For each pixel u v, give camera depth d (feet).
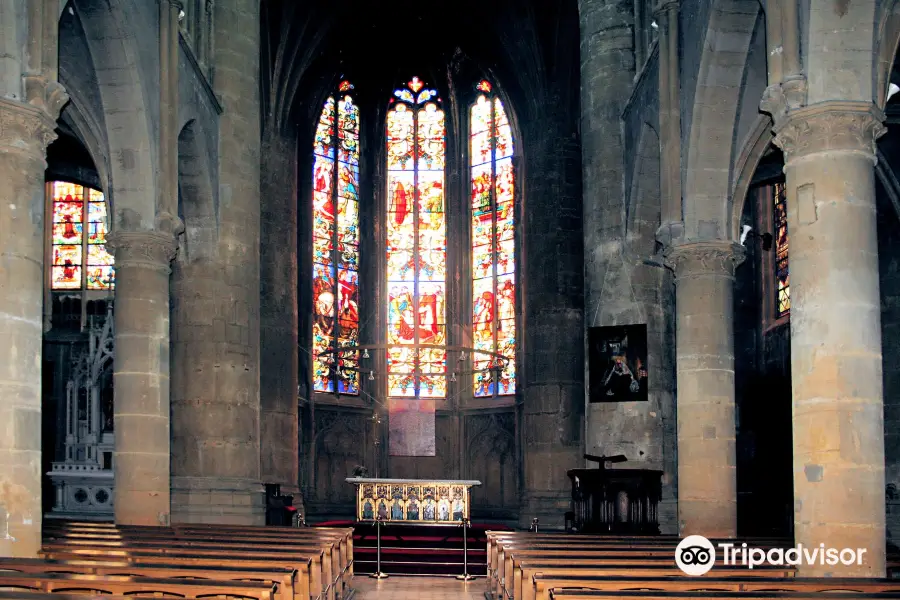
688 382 61.82
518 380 124.16
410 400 129.18
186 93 71.67
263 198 112.88
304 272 123.54
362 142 134.10
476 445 128.57
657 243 76.95
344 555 59.36
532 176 116.16
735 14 56.24
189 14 76.74
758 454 89.56
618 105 80.02
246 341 80.23
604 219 79.25
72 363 110.32
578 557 43.57
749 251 95.35
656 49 68.28
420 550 81.97
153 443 62.75
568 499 109.29
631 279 77.20
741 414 91.50
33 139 44.73
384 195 134.21
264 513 80.02
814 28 43.91
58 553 41.73
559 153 114.62
